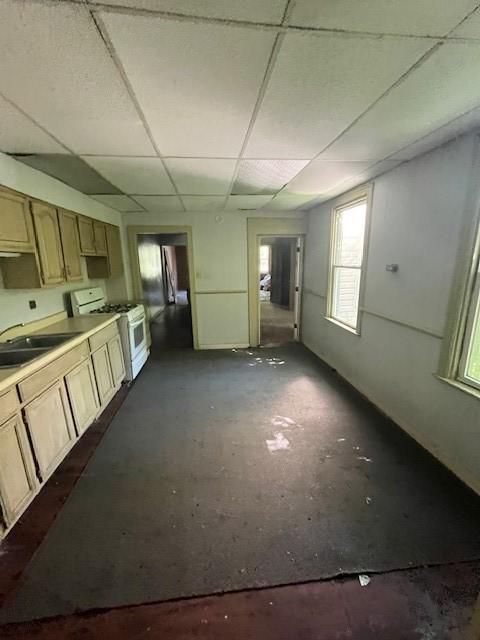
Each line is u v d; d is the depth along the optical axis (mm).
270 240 8883
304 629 1235
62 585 1406
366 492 1937
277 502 1873
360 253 3584
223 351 4914
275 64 1230
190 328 6492
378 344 2969
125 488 2008
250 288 4973
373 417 2832
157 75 1291
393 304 2699
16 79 1293
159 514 1799
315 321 4695
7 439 1642
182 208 4379
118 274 4332
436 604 1313
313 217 4582
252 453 2342
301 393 3352
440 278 2158
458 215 1989
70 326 2883
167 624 1258
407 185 2465
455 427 2078
